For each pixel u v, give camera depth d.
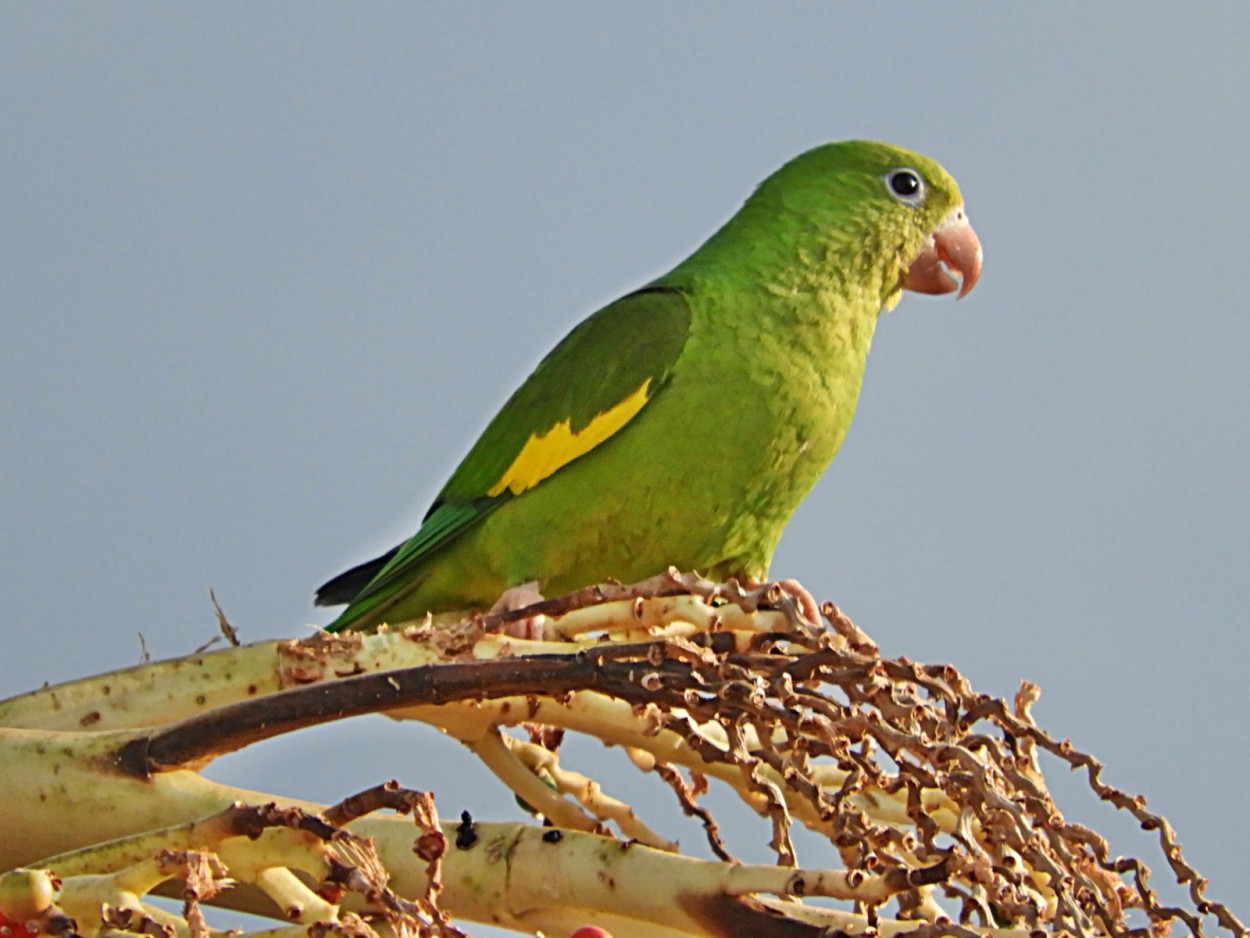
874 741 5.88
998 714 5.90
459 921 6.48
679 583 6.98
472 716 7.22
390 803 5.09
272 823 5.09
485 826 6.47
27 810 6.09
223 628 7.36
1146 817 5.78
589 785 7.60
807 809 7.28
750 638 6.17
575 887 6.23
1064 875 5.43
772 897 6.29
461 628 6.94
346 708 5.96
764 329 11.07
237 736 6.04
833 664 5.94
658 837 7.61
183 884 5.09
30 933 4.99
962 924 5.53
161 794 6.08
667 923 6.12
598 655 5.92
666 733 7.17
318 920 5.14
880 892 5.53
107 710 6.59
